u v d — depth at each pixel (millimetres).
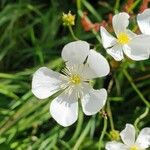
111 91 165
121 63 157
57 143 156
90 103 130
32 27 169
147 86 168
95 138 160
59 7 174
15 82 155
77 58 130
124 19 139
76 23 165
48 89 132
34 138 153
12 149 149
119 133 146
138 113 162
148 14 139
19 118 143
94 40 170
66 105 133
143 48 138
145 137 141
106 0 176
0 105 154
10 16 168
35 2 177
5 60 170
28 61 171
